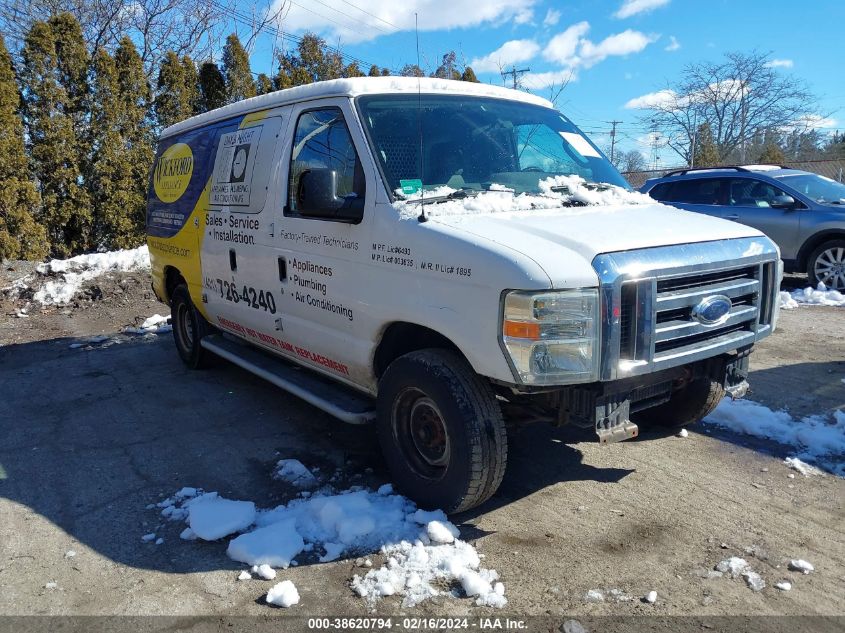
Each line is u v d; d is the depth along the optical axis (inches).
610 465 174.1
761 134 1510.8
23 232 495.2
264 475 174.7
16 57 613.0
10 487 171.8
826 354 263.3
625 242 130.6
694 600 118.5
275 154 189.6
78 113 555.5
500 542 138.4
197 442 198.5
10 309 418.6
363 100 164.6
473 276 127.9
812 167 1354.6
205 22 901.2
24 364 299.1
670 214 158.7
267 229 190.5
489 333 125.8
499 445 136.4
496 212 148.5
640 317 127.7
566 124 199.5
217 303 231.3
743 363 161.2
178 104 620.1
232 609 118.8
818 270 391.9
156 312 408.8
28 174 518.6
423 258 138.2
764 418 195.0
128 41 576.7
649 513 148.9
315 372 197.3
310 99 179.0
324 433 203.0
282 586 121.0
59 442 202.1
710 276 142.3
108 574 131.2
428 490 145.9
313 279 172.7
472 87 185.6
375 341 155.9
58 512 157.9
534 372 122.0
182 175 254.1
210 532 142.3
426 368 140.3
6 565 135.3
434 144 163.2
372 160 154.3
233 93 690.2
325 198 155.3
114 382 263.9
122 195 563.5
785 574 125.5
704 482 163.2
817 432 183.9
